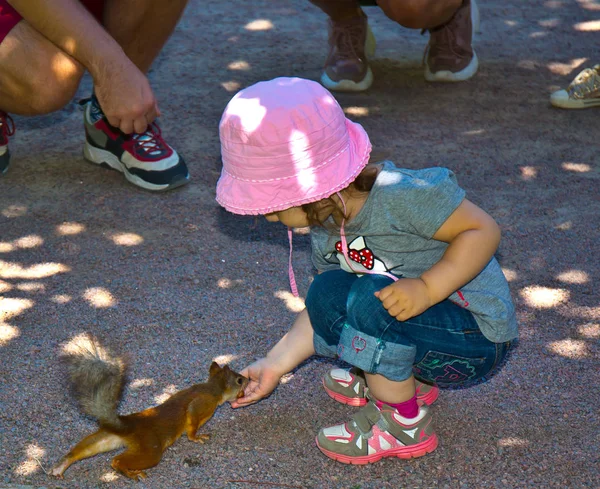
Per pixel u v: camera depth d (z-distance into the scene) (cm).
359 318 251
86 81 625
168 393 303
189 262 397
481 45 701
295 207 238
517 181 477
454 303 254
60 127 555
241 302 365
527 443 277
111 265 394
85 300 363
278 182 225
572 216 438
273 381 287
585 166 496
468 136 536
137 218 441
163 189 466
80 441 264
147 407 294
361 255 253
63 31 383
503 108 580
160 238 420
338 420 292
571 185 472
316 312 269
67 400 296
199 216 444
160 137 475
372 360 250
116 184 478
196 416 275
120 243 414
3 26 402
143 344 332
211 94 609
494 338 254
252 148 222
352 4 590
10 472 261
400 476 264
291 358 286
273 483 260
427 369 262
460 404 298
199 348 331
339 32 604
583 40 712
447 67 623
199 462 269
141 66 464
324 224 248
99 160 495
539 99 595
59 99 420
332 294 266
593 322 347
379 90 615
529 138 533
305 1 834
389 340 249
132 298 365
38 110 427
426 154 509
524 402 298
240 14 796
